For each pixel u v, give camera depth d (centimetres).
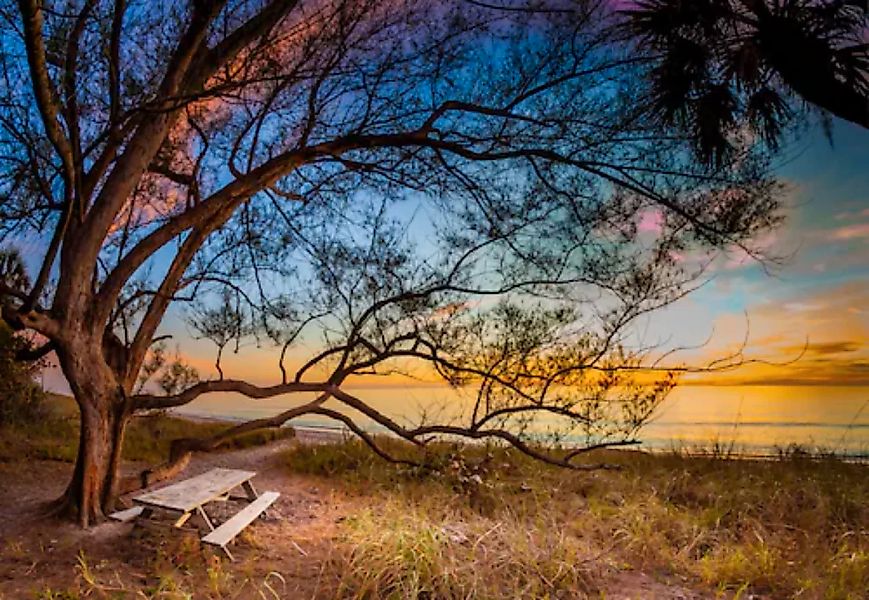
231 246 780
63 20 537
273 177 692
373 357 718
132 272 657
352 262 736
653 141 633
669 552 575
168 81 632
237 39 668
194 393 656
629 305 702
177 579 472
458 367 703
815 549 570
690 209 630
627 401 717
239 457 1141
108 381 641
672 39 475
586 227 690
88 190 644
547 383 711
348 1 636
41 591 436
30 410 1115
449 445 1002
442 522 617
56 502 641
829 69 391
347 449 1065
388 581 460
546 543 541
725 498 749
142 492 748
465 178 711
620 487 824
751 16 435
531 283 709
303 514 711
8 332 962
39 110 488
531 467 927
